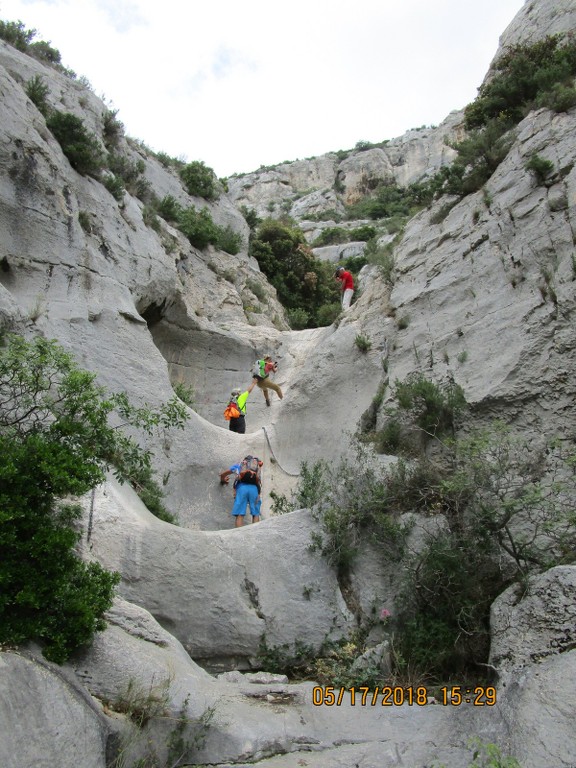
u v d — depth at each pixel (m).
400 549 7.52
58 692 4.95
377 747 5.55
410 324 11.48
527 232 10.52
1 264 10.53
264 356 15.74
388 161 59.66
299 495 8.95
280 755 5.54
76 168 12.76
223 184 23.81
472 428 9.27
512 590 6.50
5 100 11.48
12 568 5.30
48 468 5.49
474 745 5.37
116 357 10.86
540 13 16.19
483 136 12.71
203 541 7.72
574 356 8.81
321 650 7.10
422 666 6.71
